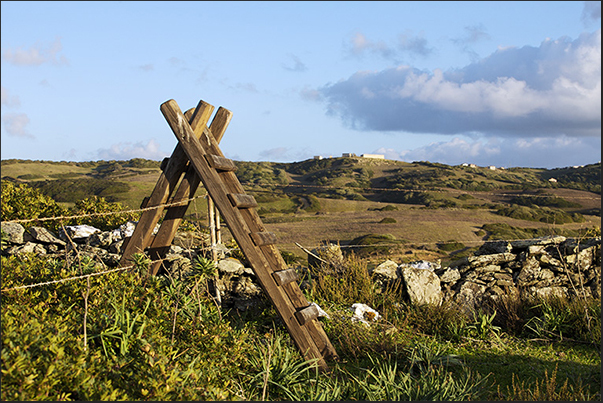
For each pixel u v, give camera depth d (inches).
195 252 300.7
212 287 268.7
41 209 426.6
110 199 1835.6
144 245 234.8
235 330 214.4
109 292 187.5
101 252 295.1
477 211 1581.0
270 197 2237.9
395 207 1973.4
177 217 241.8
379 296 293.9
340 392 169.9
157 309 183.8
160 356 141.6
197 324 184.1
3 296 169.6
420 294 288.7
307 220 1422.2
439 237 1091.3
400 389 170.4
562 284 300.7
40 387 112.3
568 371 203.0
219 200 216.4
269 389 175.3
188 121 223.1
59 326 146.6
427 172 4320.9
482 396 173.3
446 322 258.4
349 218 1526.8
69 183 2186.3
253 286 273.9
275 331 236.4
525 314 270.8
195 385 137.9
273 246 226.1
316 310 217.3
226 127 238.2
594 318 253.9
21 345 124.9
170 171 232.7
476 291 295.4
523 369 206.5
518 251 318.0
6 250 288.7
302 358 203.2
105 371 136.5
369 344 224.4
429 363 194.2
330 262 319.9
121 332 156.0
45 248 301.6
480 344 241.1
